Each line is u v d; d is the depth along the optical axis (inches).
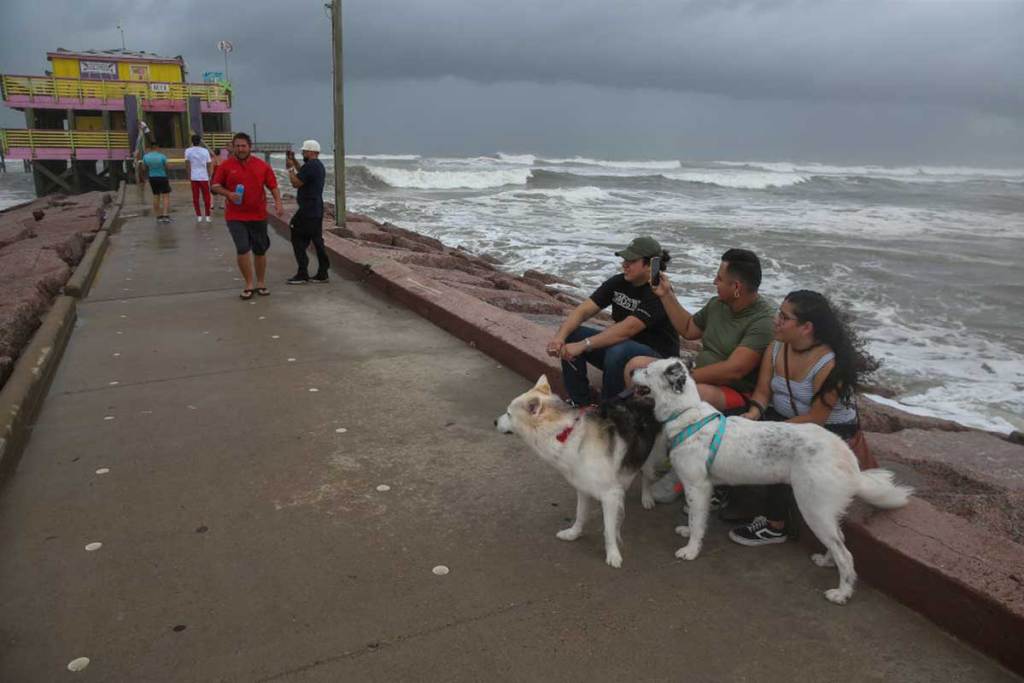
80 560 132.9
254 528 144.6
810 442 122.3
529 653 110.1
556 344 187.8
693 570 132.3
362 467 171.9
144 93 1541.6
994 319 451.5
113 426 194.4
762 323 153.9
